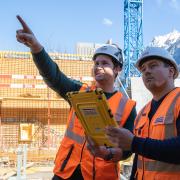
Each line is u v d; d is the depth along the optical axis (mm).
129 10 25641
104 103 2361
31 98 13867
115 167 3273
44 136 13984
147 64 2773
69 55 15305
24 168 8602
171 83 2811
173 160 2197
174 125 2502
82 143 3256
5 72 14562
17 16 3135
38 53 3256
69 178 3244
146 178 2639
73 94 2547
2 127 13781
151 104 2857
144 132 2730
